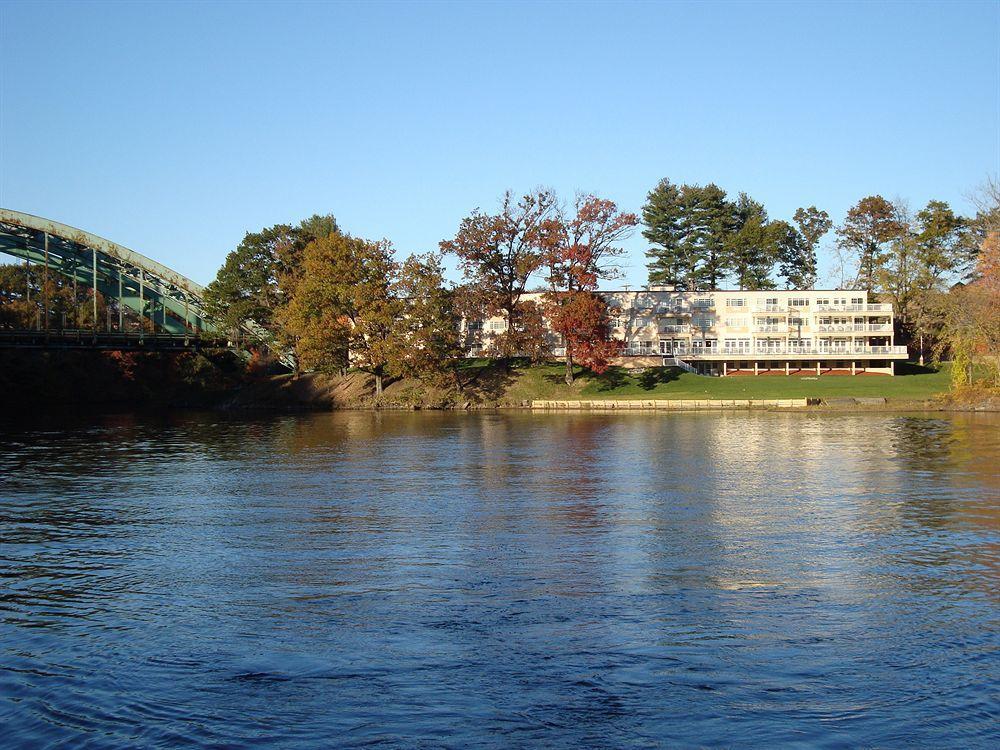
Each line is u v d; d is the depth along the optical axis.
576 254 102.69
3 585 20.47
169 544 24.89
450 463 44.78
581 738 12.40
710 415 83.75
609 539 25.20
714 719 12.94
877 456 45.91
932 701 13.53
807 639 16.23
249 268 113.25
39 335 101.75
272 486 36.59
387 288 100.50
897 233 142.38
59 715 13.20
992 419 73.31
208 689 14.09
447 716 13.07
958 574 20.98
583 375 110.38
